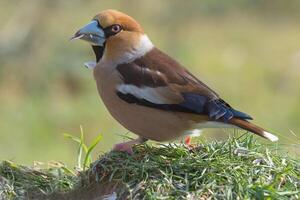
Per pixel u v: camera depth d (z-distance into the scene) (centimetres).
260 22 2336
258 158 847
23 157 1541
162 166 835
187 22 2283
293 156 888
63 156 1552
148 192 803
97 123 1666
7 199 887
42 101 1750
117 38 914
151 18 2261
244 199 790
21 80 1803
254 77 1961
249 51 2123
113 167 854
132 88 899
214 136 1478
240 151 857
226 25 2295
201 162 830
